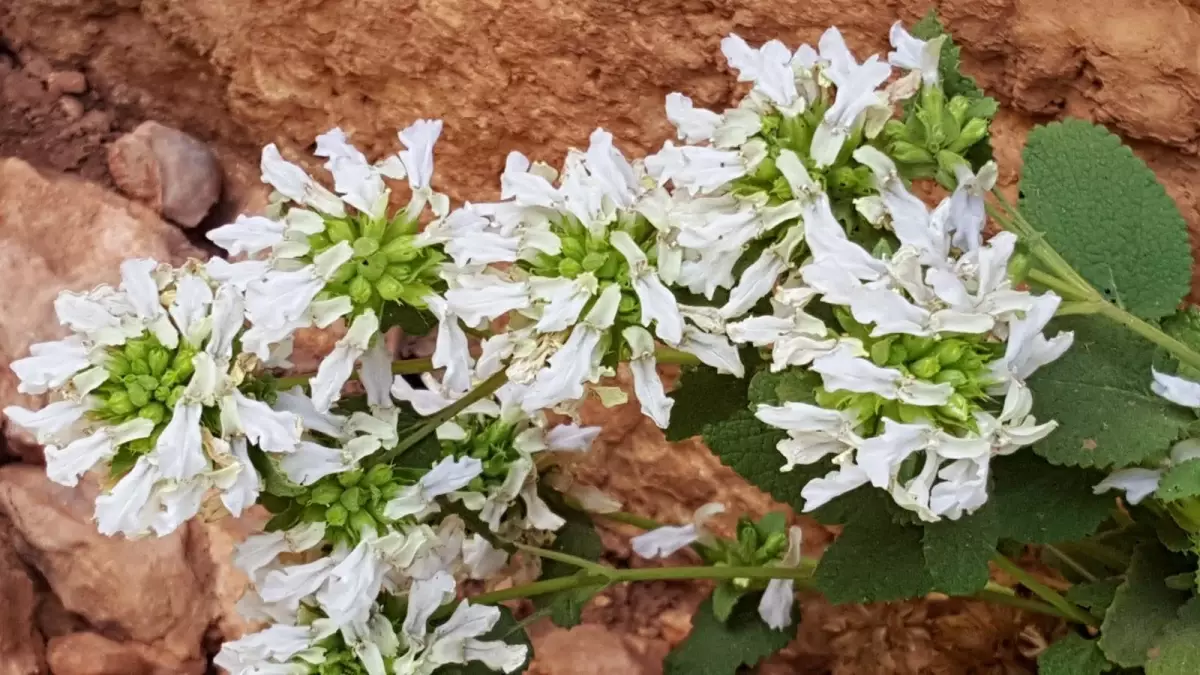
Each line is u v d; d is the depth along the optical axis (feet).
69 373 0.62
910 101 0.65
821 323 0.59
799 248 0.63
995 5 0.85
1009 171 0.91
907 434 0.57
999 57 0.88
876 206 0.61
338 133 0.68
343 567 0.66
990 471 0.66
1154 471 0.66
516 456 0.79
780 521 0.90
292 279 0.63
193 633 0.98
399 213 0.65
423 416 0.77
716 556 0.91
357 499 0.67
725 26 0.94
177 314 0.63
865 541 0.72
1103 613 0.75
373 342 0.66
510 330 0.65
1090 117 0.87
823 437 0.59
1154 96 0.83
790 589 0.89
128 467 0.63
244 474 0.62
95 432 0.62
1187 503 0.66
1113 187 0.72
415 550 0.67
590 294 0.61
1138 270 0.71
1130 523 0.78
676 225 0.62
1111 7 0.83
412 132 0.66
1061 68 0.86
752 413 0.70
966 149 0.62
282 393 0.66
